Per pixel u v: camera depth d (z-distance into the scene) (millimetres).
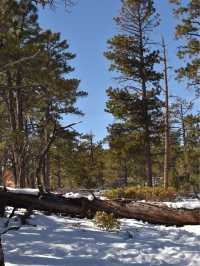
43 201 12336
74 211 12500
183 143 44219
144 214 12422
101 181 52812
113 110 32344
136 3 32281
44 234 10695
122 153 33719
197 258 8430
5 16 17328
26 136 27250
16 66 22125
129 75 32500
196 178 30359
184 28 28422
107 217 11922
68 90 28828
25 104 33312
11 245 9203
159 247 9852
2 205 12320
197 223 12195
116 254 8750
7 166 36750
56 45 34281
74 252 8820
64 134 34594
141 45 32594
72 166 44281
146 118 32219
